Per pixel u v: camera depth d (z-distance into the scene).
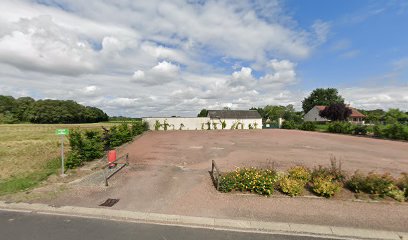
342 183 7.23
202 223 5.05
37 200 6.20
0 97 76.50
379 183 6.54
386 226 4.97
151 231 4.68
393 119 30.72
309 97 72.38
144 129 32.91
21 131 33.00
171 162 11.09
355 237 4.62
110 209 5.66
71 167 9.80
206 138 23.17
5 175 8.69
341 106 43.47
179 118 37.25
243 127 39.72
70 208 5.71
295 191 6.52
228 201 6.22
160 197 6.49
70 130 11.77
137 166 10.19
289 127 40.88
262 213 5.53
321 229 4.84
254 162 11.20
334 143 19.22
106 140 15.54
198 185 7.51
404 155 13.46
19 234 4.50
